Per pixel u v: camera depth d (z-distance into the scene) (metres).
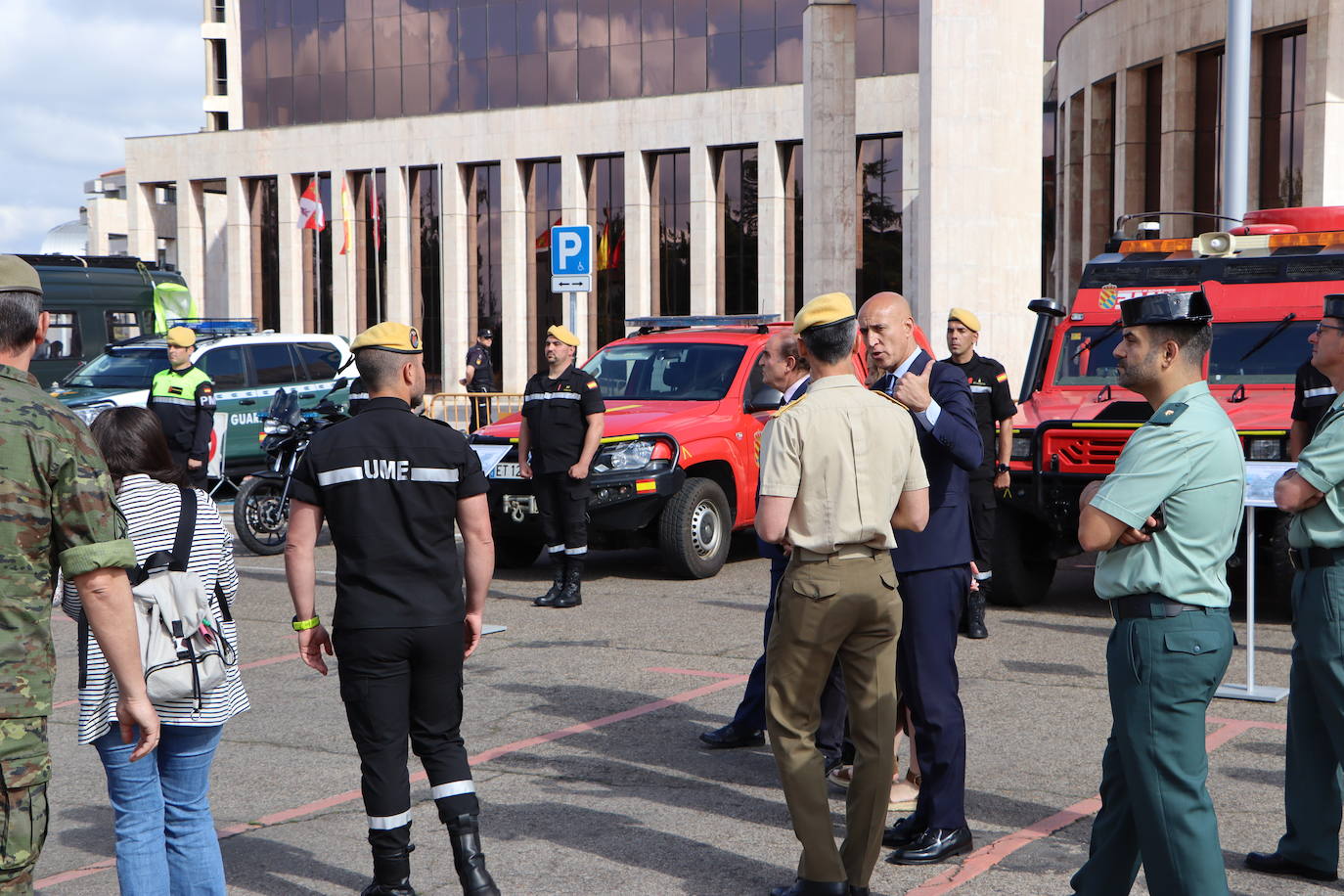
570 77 45.00
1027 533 9.65
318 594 10.56
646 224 43.28
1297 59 25.11
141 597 3.76
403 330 4.34
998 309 16.92
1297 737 4.46
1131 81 29.83
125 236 60.88
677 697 7.14
